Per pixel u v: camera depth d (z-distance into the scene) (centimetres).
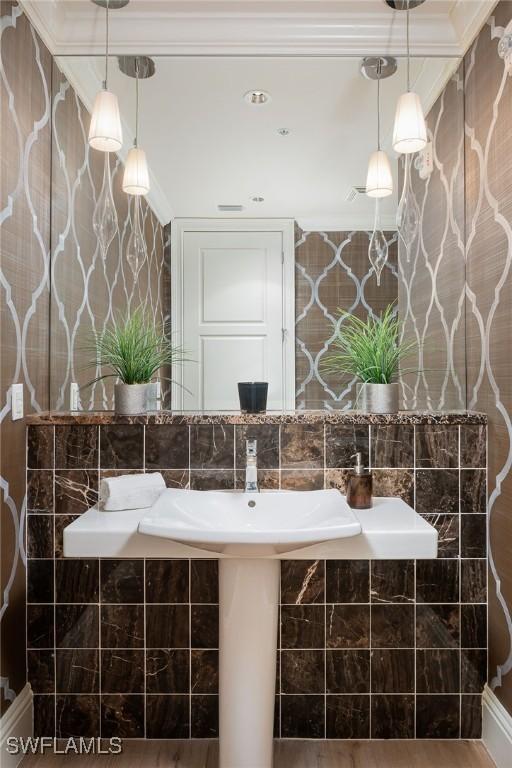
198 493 162
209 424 176
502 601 166
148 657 178
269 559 149
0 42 150
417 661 179
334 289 192
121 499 160
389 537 141
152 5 178
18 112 162
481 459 177
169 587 178
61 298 187
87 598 177
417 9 179
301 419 175
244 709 148
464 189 189
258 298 193
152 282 192
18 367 165
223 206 194
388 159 192
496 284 166
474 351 182
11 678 164
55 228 187
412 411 187
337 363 191
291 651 179
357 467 165
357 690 179
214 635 178
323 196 192
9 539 162
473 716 179
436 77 188
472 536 178
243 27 183
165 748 174
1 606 157
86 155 188
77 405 187
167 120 191
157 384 191
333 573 178
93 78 188
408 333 190
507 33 156
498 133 163
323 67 188
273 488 176
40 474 175
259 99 191
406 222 191
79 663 178
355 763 167
